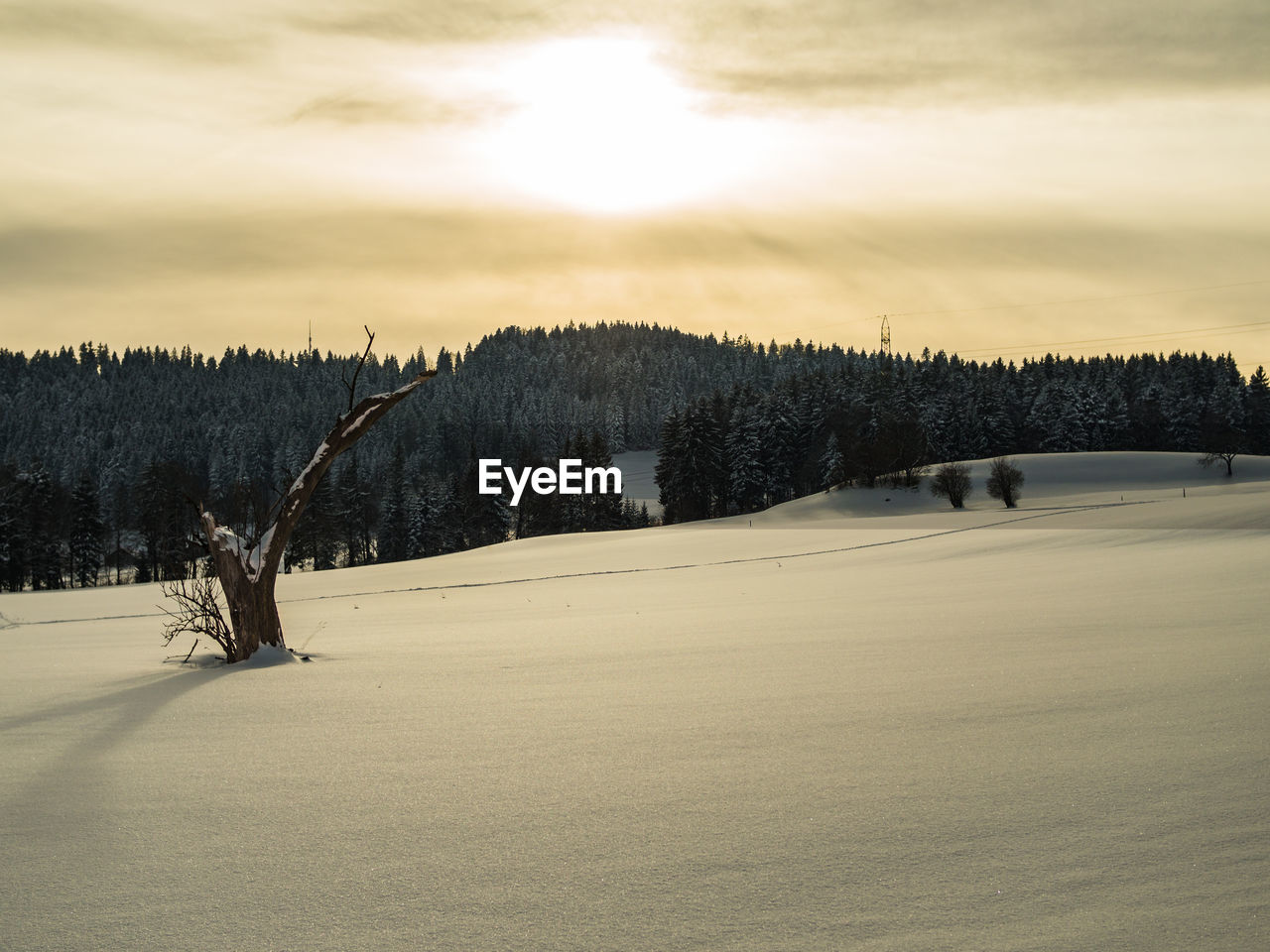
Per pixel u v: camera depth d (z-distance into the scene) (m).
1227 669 6.92
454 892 3.48
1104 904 3.24
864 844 3.81
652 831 4.04
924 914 3.21
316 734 6.08
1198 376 144.25
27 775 5.22
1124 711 5.82
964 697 6.48
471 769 5.11
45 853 3.99
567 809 4.36
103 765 5.41
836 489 92.50
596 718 6.30
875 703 6.42
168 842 4.08
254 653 10.16
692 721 6.10
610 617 15.00
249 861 3.84
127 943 3.15
